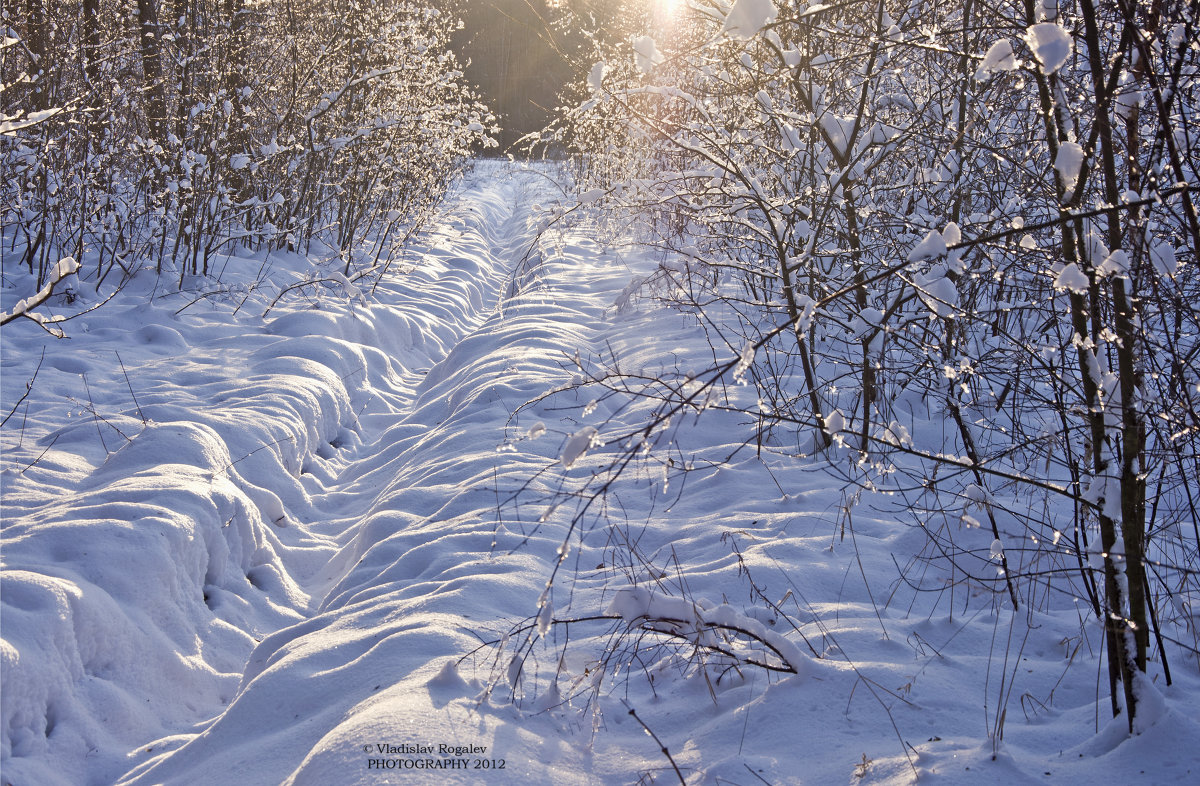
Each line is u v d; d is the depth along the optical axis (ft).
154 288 28.12
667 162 20.77
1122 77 7.16
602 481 14.65
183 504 13.97
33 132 26.16
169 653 11.90
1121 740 6.52
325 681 9.20
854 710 7.45
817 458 14.52
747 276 19.75
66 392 20.11
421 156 41.57
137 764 10.01
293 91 35.78
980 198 15.06
